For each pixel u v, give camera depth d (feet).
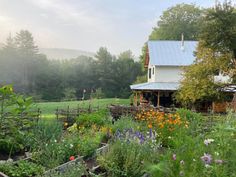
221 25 64.39
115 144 21.33
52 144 22.68
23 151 24.84
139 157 19.54
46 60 230.07
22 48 234.99
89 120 39.83
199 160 14.62
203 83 65.87
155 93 97.60
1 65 216.33
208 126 30.83
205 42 66.23
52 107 99.50
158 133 28.30
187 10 189.88
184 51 103.65
